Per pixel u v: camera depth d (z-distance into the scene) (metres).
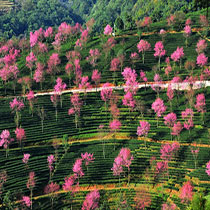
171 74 151.00
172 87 140.12
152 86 139.38
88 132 121.31
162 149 105.88
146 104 133.00
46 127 121.50
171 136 115.69
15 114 125.50
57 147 111.00
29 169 103.81
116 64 153.00
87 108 132.00
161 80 145.88
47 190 95.50
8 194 90.81
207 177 97.81
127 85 138.75
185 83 139.75
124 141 116.44
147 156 108.81
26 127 120.31
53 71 154.50
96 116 128.38
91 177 102.69
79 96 138.12
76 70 150.75
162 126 121.75
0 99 135.50
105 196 95.50
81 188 99.94
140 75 149.88
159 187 98.44
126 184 101.12
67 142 116.94
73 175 101.19
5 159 105.88
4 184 97.50
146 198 93.62
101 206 87.50
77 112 125.94
